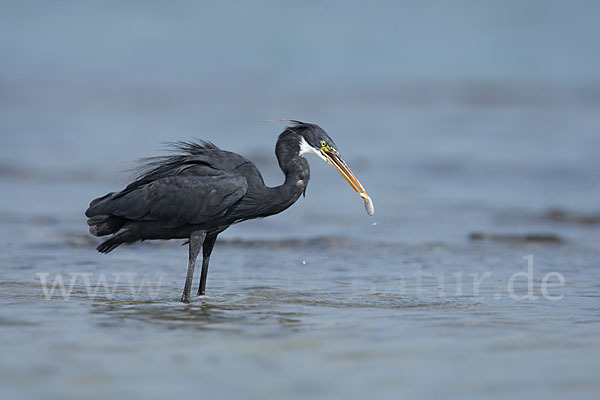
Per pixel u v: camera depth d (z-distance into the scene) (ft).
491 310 32.78
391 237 53.21
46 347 26.04
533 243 50.93
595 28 222.89
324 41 220.02
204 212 34.83
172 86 161.07
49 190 71.51
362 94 146.41
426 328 29.35
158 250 47.14
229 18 260.01
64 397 21.24
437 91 147.64
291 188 36.24
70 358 24.81
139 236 36.37
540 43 203.82
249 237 52.42
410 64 185.06
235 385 22.41
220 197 34.83
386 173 81.71
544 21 234.79
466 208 65.00
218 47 214.90
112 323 29.78
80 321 29.99
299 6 280.92
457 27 232.53
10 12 274.77
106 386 22.17
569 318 31.27
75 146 96.68
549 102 132.26
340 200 68.90
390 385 22.59
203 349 26.07
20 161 85.66
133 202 35.29
